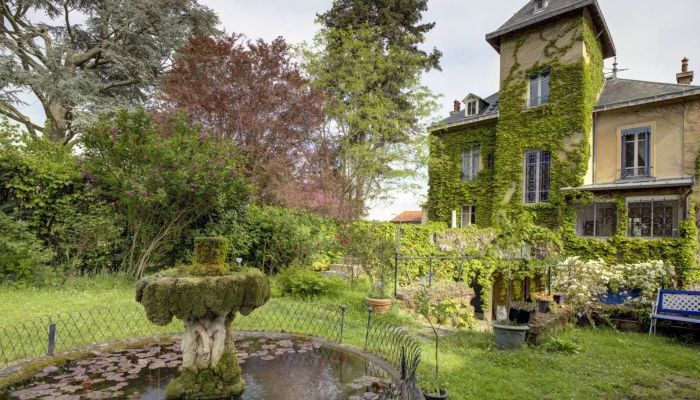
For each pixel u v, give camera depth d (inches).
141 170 334.6
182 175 335.0
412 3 944.3
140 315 233.5
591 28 677.9
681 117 583.8
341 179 717.3
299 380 142.8
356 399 125.3
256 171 540.4
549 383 177.0
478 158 794.8
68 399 120.2
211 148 374.9
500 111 732.7
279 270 432.1
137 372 144.0
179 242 384.2
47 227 336.8
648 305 315.9
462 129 817.5
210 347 132.2
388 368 156.2
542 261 288.0
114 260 357.7
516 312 245.8
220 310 126.2
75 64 763.4
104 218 337.7
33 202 327.3
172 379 138.5
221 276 130.4
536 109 685.9
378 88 779.4
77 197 346.6
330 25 934.4
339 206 676.1
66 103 684.1
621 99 652.7
